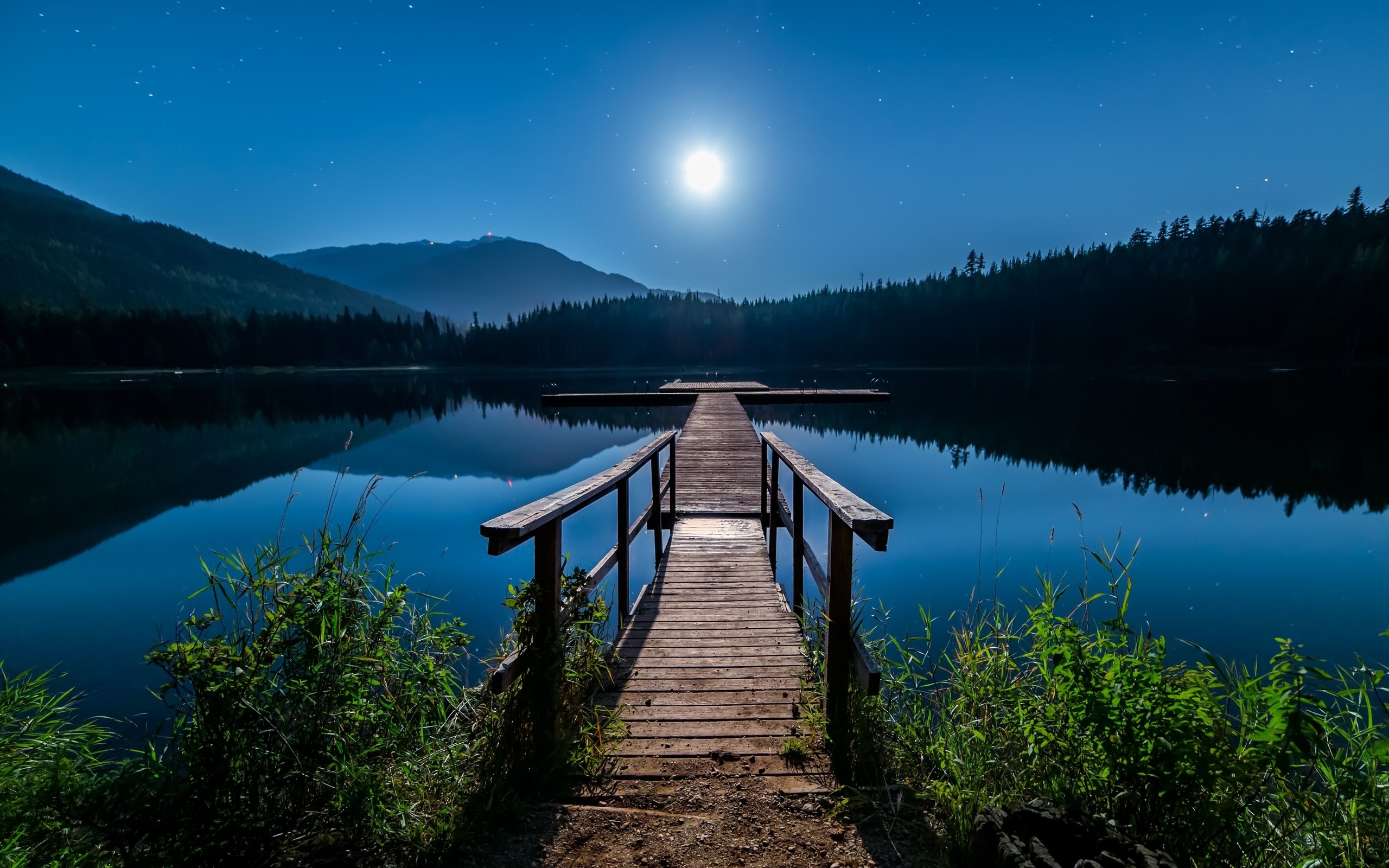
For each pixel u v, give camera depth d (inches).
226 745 62.4
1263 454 493.0
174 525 319.6
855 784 77.9
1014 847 54.2
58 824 62.0
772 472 206.8
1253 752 62.7
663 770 81.7
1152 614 185.3
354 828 65.0
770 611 145.5
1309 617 182.4
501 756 74.1
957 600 196.1
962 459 486.0
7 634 187.6
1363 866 63.8
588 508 350.3
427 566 239.1
